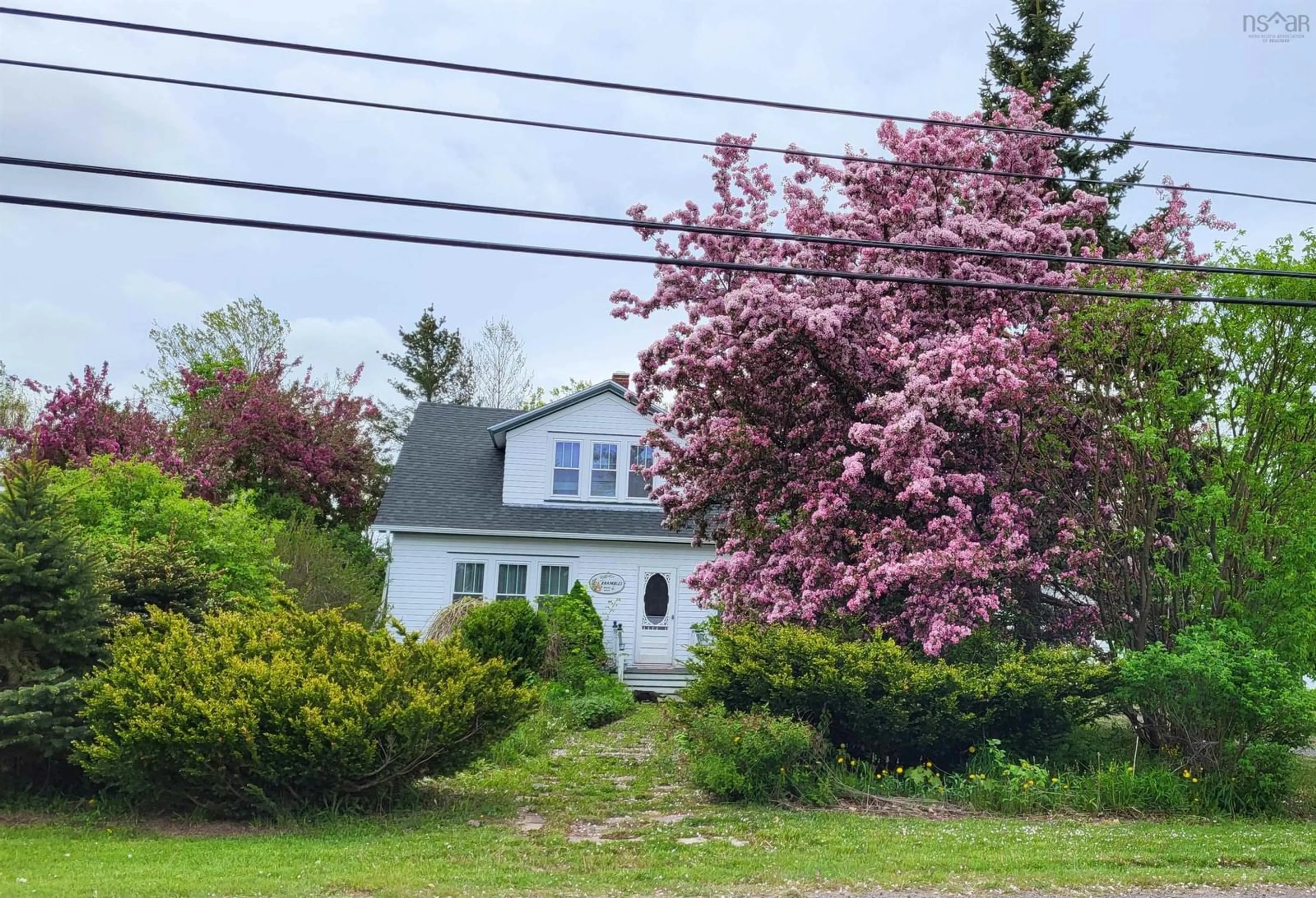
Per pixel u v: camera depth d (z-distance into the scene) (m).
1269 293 11.55
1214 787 10.44
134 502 14.48
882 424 12.38
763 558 13.36
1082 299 12.45
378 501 29.92
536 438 24.03
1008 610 12.54
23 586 9.12
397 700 9.18
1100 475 12.27
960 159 13.42
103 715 8.80
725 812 9.55
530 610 18.70
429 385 47.91
